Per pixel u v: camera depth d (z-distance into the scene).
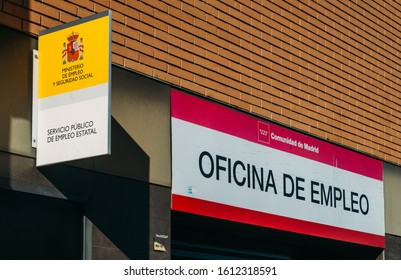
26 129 9.51
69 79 9.47
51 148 9.45
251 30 13.25
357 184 15.04
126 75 10.92
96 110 9.20
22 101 9.52
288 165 13.48
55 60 9.61
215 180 12.01
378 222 15.42
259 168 12.87
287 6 14.14
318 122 14.36
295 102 13.91
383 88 16.30
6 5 9.54
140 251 10.67
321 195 14.10
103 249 10.16
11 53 9.50
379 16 16.58
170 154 11.41
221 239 12.99
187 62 11.93
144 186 10.91
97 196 10.20
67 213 9.97
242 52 12.98
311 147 14.06
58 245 9.81
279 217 13.09
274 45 13.69
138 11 11.27
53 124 9.49
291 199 13.41
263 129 13.09
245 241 13.47
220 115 12.31
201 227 12.46
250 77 13.05
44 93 9.64
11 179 9.24
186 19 12.05
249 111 12.89
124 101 10.82
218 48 12.53
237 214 12.28
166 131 11.41
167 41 11.66
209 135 12.05
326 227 14.09
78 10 10.42
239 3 13.10
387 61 16.59
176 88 11.69
